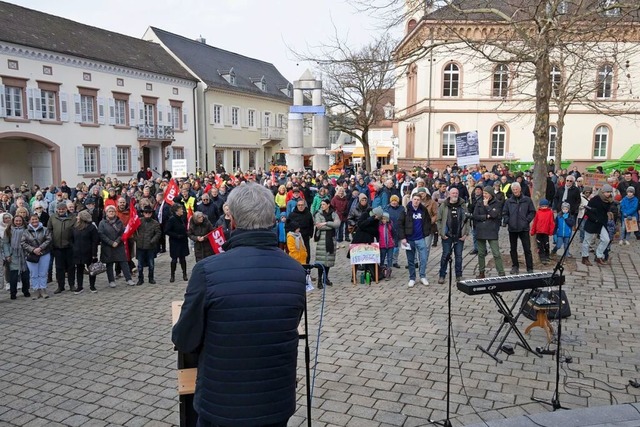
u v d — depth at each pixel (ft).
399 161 149.89
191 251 50.31
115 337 25.44
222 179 70.79
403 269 40.22
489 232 34.42
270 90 185.37
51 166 102.78
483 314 27.73
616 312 27.66
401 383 19.42
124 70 119.03
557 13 37.76
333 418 16.89
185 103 140.67
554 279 19.99
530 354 22.07
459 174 70.23
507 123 117.70
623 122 116.26
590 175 77.15
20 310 30.50
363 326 26.05
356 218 38.04
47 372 21.21
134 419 17.24
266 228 9.56
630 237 53.01
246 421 8.79
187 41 160.15
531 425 15.62
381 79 79.66
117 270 39.65
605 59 49.90
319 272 34.50
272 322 8.92
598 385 18.94
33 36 100.07
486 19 46.55
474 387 18.94
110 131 116.06
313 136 85.56
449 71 118.32
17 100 96.27
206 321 8.96
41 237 33.22
